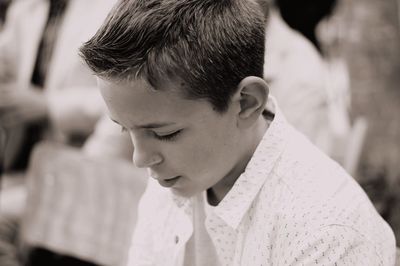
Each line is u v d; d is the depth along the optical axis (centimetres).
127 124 147
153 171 154
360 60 561
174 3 145
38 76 401
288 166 161
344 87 460
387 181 376
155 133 148
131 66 140
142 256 191
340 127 398
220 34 148
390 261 160
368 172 382
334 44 545
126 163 295
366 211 157
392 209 351
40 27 407
